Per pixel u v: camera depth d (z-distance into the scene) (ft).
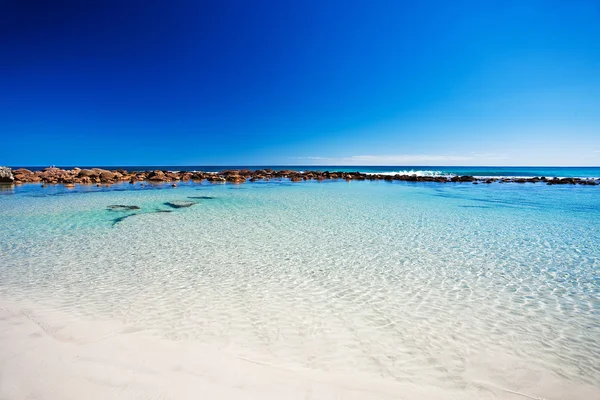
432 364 14.56
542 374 14.08
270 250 34.01
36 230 42.42
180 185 120.57
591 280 25.40
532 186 127.24
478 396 12.59
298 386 12.60
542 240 38.27
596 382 13.65
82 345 15.03
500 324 18.45
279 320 18.48
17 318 17.78
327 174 185.26
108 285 23.72
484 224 47.93
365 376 13.50
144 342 15.56
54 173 146.00
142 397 11.53
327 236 40.42
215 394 11.87
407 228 45.21
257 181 154.51
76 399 11.29
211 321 18.16
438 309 20.30
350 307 20.45
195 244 36.29
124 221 49.21
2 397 11.22
